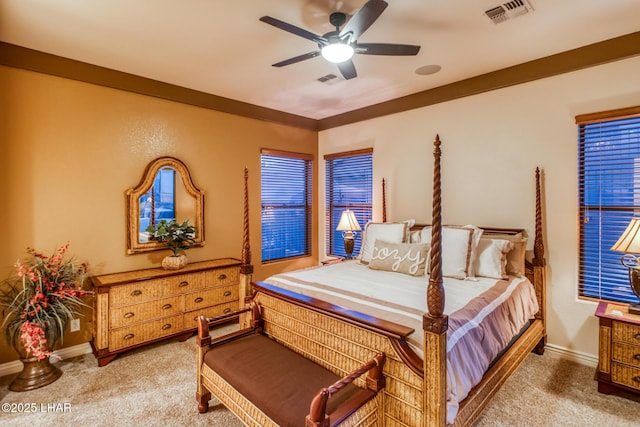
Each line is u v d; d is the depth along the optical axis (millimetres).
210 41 2713
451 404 1567
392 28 2527
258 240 4594
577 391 2473
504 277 2875
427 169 3967
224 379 2008
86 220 3160
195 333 3504
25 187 2854
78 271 3049
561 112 3012
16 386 2514
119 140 3348
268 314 2539
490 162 3463
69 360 2996
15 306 2578
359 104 4473
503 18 2402
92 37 2641
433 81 3648
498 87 3355
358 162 4781
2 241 2754
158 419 2189
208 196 4043
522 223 3266
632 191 2721
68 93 3047
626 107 2678
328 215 5250
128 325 3041
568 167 2986
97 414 2240
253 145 4500
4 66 2738
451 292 2428
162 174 3631
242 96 4121
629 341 2299
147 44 2760
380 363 1713
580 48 2863
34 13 2293
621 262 2611
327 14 2332
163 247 3607
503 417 2184
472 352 1824
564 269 3012
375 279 2807
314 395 1717
